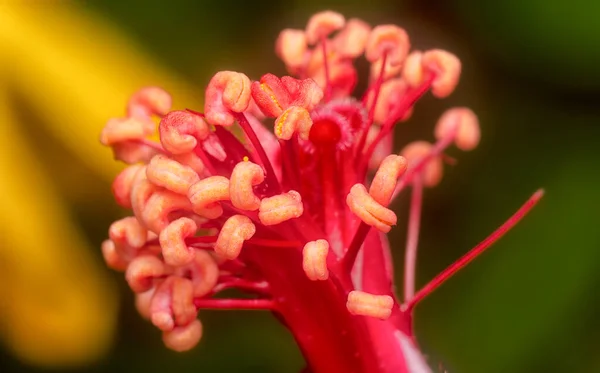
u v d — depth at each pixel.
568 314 0.08
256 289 0.07
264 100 0.06
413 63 0.07
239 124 0.06
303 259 0.06
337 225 0.07
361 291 0.07
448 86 0.07
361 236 0.06
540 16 0.08
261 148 0.06
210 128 0.07
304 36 0.07
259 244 0.06
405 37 0.07
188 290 0.07
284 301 0.07
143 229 0.07
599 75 0.08
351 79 0.07
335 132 0.07
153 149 0.07
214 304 0.07
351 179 0.07
